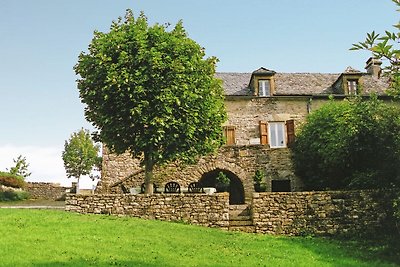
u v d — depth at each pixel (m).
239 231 15.73
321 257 12.38
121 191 22.33
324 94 26.45
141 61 17.39
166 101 16.98
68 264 9.99
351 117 17.67
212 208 16.16
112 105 17.48
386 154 16.02
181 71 17.55
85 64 17.94
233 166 22.73
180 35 19.08
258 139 25.25
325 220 16.02
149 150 17.81
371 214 16.06
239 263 11.23
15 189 29.83
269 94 26.34
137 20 18.86
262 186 22.03
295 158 22.91
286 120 25.78
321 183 21.16
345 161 18.25
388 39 5.69
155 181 22.42
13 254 10.45
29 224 13.58
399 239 15.00
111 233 13.27
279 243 14.01
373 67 29.11
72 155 41.47
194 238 13.69
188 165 22.62
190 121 17.42
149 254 11.45
